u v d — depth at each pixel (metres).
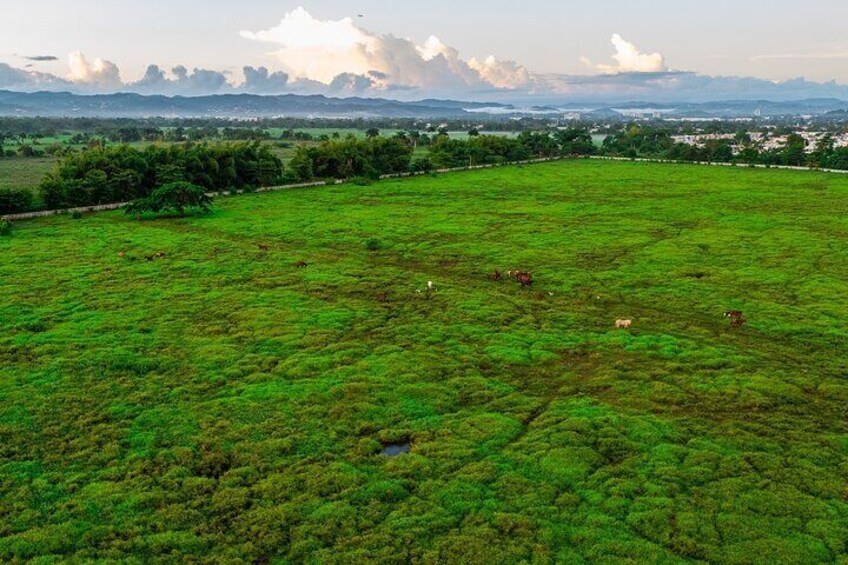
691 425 34.44
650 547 24.95
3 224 83.88
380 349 45.66
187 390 39.12
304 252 76.81
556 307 56.19
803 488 28.66
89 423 35.12
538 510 27.36
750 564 24.02
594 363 43.44
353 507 27.86
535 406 37.22
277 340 47.25
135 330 49.03
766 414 35.69
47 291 58.81
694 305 56.59
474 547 25.19
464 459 31.44
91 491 29.00
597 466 30.72
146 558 24.91
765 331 49.75
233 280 63.47
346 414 36.12
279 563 24.66
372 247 79.19
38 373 41.06
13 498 28.45
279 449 32.53
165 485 29.58
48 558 24.73
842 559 24.19
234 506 28.05
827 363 43.16
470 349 45.81
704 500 27.83
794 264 69.94
